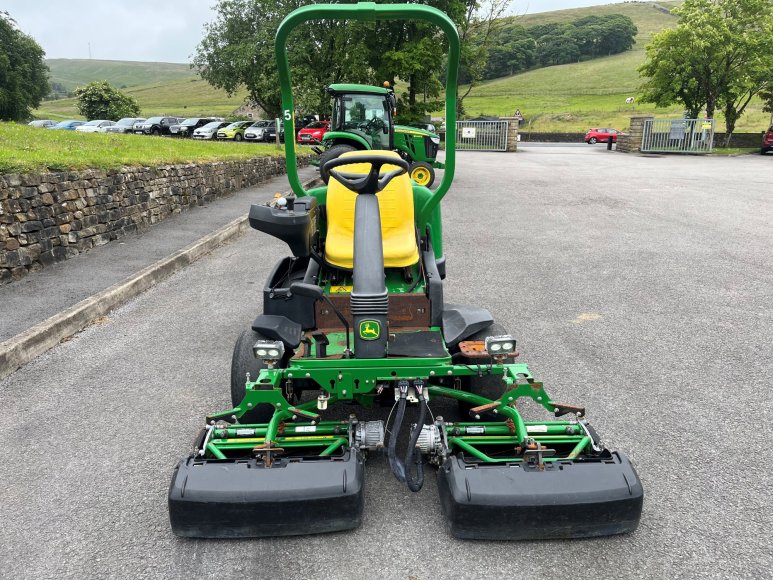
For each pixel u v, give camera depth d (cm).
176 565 279
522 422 304
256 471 275
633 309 641
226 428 308
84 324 610
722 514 310
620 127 5175
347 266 379
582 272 793
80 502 328
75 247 845
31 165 784
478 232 1059
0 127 1388
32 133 1372
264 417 352
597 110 6231
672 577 267
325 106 2270
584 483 268
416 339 349
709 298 677
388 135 1438
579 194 1509
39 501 328
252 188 1552
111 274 746
